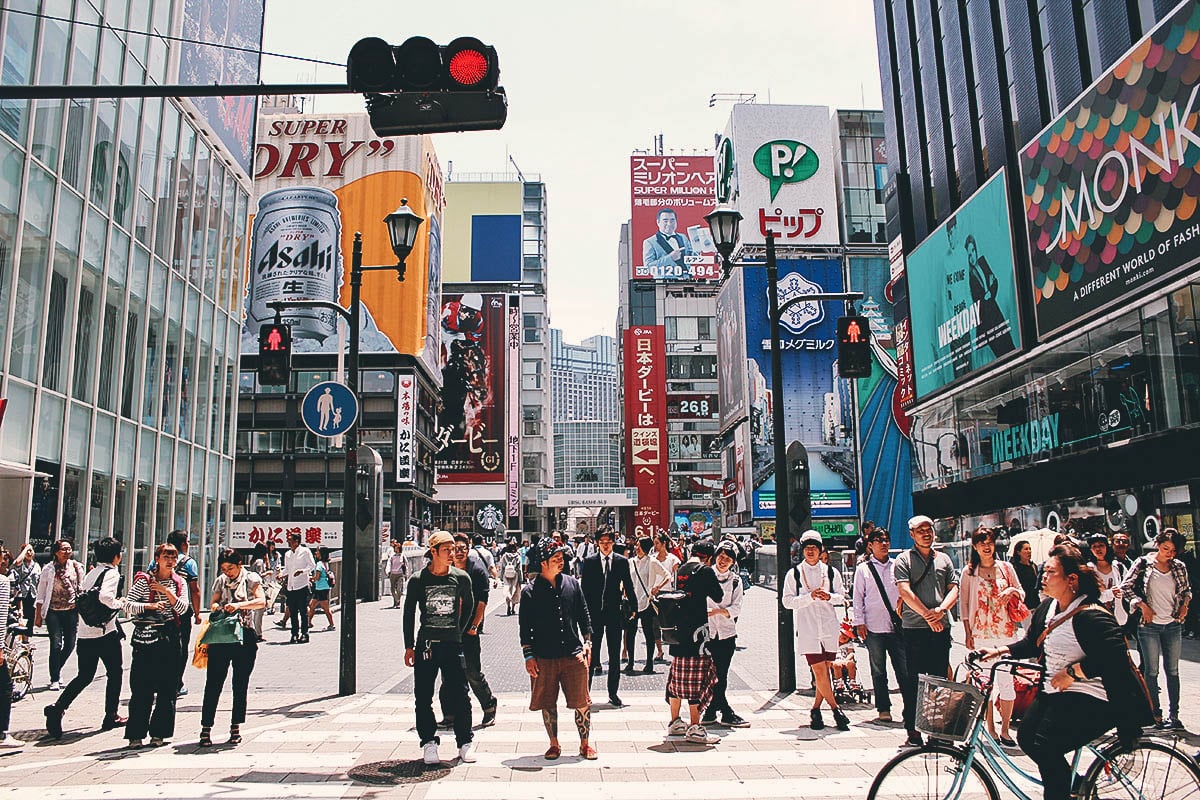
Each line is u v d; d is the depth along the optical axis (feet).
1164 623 28.37
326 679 42.57
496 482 318.04
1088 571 17.21
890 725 30.42
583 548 60.54
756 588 112.68
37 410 57.67
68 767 24.77
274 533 203.62
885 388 239.71
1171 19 69.31
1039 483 93.56
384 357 230.89
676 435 371.56
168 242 78.33
